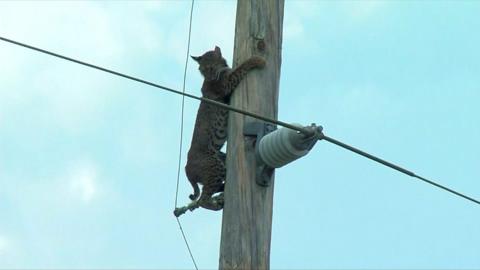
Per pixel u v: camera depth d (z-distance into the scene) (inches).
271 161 765.9
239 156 786.2
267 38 820.0
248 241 766.5
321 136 751.7
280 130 759.7
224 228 776.9
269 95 808.9
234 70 818.8
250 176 780.0
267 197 780.6
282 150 753.6
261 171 775.7
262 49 816.3
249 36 820.0
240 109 794.2
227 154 799.7
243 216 772.0
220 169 925.2
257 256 765.3
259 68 812.0
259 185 778.8
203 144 947.3
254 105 802.2
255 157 783.1
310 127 751.7
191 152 954.7
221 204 892.6
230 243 768.9
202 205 903.1
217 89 959.0
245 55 816.9
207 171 926.4
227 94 858.8
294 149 751.7
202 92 974.4
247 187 778.2
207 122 954.1
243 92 805.9
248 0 829.2
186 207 898.1
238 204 775.7
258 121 793.6
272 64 816.9
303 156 761.0
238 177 781.9
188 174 951.0
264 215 775.7
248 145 788.6
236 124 798.5
